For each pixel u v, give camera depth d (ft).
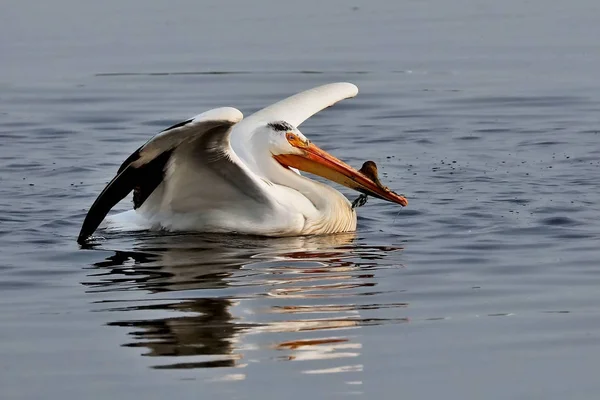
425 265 38.34
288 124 45.47
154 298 34.35
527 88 74.54
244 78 77.36
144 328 31.48
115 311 33.06
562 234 42.39
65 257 39.70
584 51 85.25
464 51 86.17
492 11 102.99
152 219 44.21
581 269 37.35
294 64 81.61
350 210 44.68
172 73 79.30
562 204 47.32
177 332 31.12
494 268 37.81
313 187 44.78
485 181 52.24
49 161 57.52
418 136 62.95
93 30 95.86
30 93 74.33
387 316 32.55
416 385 27.43
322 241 42.57
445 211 46.75
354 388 27.20
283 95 72.64
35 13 104.88
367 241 42.47
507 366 28.60
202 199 43.68
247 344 30.14
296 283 36.09
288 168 45.93
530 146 60.08
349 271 37.65
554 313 32.73
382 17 100.63
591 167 54.75
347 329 31.40
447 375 28.04
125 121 67.00
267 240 42.70
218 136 40.34
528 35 91.76
